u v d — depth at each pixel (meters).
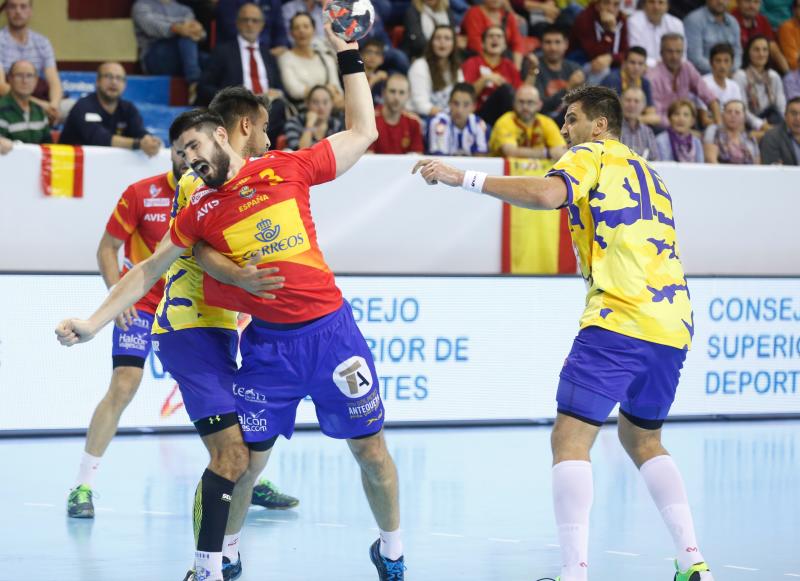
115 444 18.02
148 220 13.90
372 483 10.46
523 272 20.91
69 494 13.68
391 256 20.34
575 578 9.64
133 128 20.66
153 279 10.15
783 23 29.38
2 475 15.71
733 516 14.11
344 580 10.99
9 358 18.27
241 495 10.62
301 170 9.98
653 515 13.95
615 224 10.04
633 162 10.34
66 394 18.58
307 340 9.98
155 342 10.75
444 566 11.55
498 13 25.98
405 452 17.84
